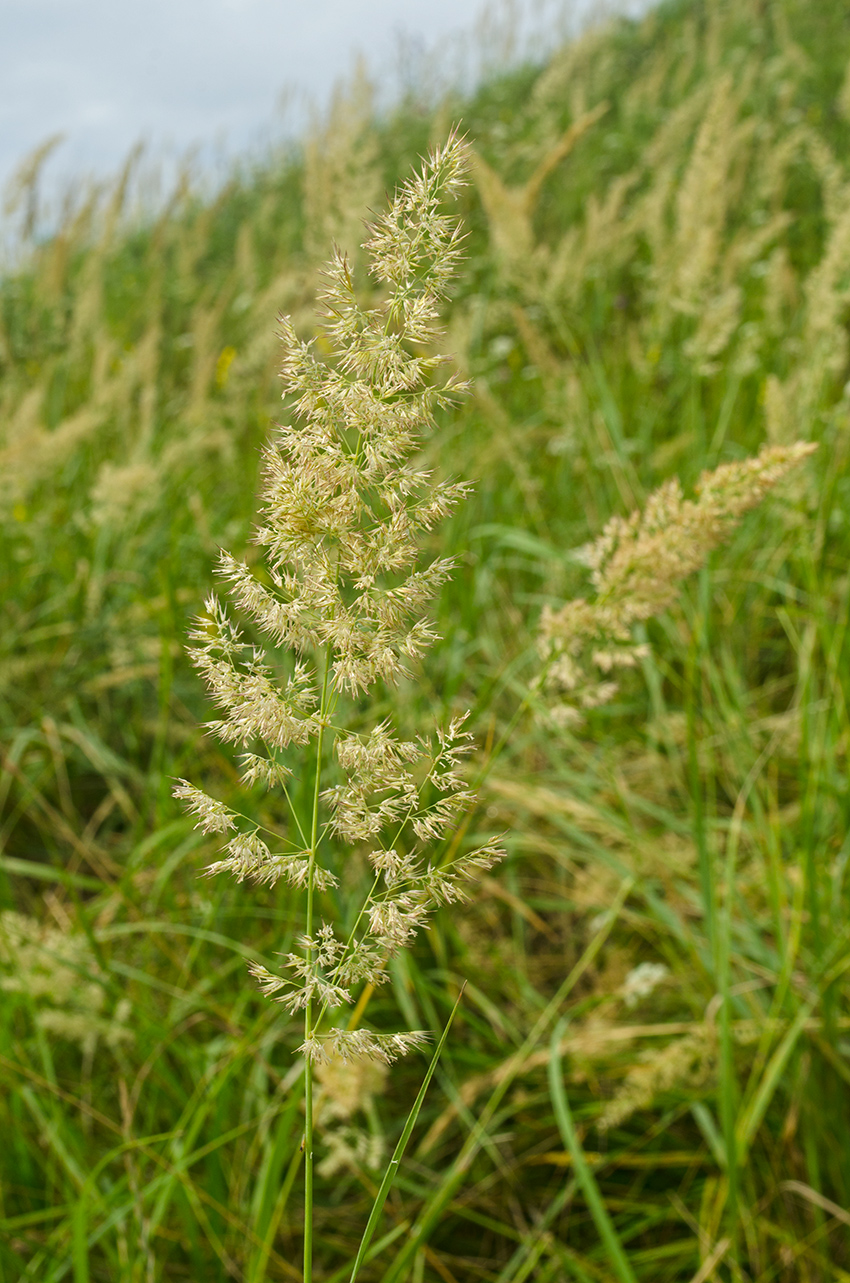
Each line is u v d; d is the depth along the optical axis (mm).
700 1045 2514
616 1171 2787
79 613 4734
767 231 5730
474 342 5750
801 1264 2434
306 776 3119
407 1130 1213
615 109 12703
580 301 6328
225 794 3449
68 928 3277
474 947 3271
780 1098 2760
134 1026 2771
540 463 5684
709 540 1738
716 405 5637
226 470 5980
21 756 4449
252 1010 3082
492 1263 2605
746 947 3016
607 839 3523
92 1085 2928
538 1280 2529
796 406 3830
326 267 1030
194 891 3355
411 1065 2963
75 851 3959
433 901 1117
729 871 2617
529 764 4047
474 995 2963
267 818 3520
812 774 3012
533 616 4582
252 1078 2768
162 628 3791
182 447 5074
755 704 4148
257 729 1073
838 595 3973
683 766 3803
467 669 4051
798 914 2613
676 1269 2459
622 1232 2668
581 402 4949
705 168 5156
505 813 3748
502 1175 2750
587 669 2002
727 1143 2172
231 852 1098
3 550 5227
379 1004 2990
